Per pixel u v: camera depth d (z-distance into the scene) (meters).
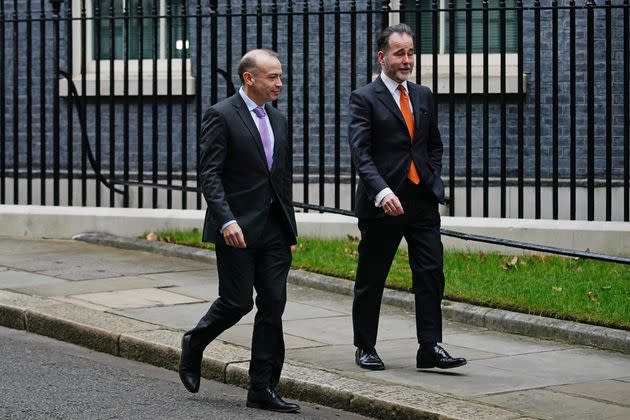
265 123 6.37
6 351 7.66
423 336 6.80
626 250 10.38
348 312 8.62
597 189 12.67
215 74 11.50
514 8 10.59
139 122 11.86
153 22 11.68
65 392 6.58
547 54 12.80
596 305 8.27
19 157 14.34
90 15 14.36
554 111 10.51
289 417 6.14
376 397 6.17
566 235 10.46
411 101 6.95
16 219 12.12
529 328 7.96
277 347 6.32
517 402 6.14
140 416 6.07
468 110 10.73
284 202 6.36
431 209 6.93
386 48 6.88
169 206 11.89
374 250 6.91
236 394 6.69
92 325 7.87
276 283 6.30
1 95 12.31
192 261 10.77
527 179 12.91
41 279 9.72
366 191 6.80
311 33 13.41
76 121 14.27
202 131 6.29
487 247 10.62
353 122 6.88
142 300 8.89
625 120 10.48
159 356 7.36
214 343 7.42
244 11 11.43
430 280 6.82
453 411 5.88
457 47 13.25
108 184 12.09
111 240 11.59
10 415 6.02
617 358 7.30
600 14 12.62
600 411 5.96
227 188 6.30
